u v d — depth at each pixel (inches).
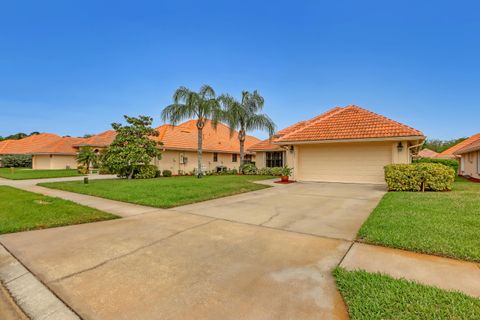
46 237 184.7
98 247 163.5
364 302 94.7
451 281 110.8
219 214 254.4
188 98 675.4
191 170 959.0
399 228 181.9
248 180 600.4
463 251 138.5
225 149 1087.0
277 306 96.3
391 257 139.2
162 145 808.3
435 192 364.5
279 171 792.3
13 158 1450.5
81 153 943.7
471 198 299.1
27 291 112.6
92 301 102.3
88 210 270.7
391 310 89.4
